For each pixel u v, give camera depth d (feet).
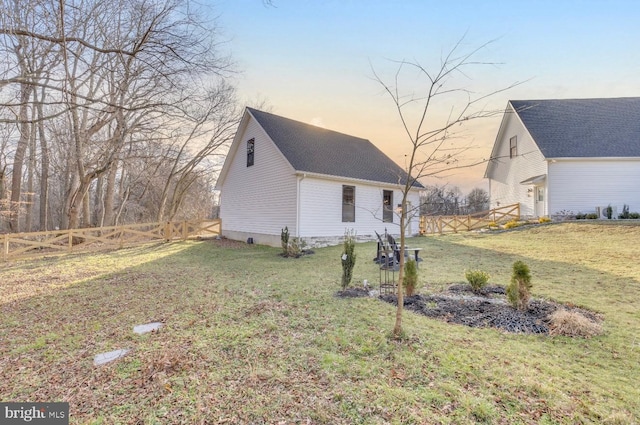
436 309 15.75
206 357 11.14
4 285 22.79
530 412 7.91
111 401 8.87
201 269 28.14
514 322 13.96
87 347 12.39
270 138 43.52
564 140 50.67
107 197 64.23
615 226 39.27
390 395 8.67
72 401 8.95
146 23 21.31
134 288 21.45
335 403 8.42
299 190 40.24
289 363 10.60
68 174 50.29
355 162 49.80
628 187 46.91
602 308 15.57
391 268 25.53
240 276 24.81
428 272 24.30
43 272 27.48
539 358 10.71
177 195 78.38
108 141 43.98
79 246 40.96
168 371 10.27
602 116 53.36
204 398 8.82
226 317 15.19
